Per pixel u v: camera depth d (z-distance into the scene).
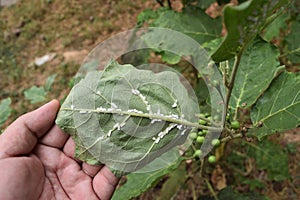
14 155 0.37
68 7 0.83
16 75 0.78
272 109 0.35
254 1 0.23
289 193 0.58
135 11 0.80
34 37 0.82
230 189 0.46
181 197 0.60
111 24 0.80
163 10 0.50
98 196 0.38
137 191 0.42
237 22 0.24
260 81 0.37
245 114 0.58
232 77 0.30
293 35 0.47
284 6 0.27
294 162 0.59
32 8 0.85
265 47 0.38
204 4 0.49
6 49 0.82
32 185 0.38
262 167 0.52
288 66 0.63
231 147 0.60
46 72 0.77
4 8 0.87
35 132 0.38
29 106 0.74
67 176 0.39
